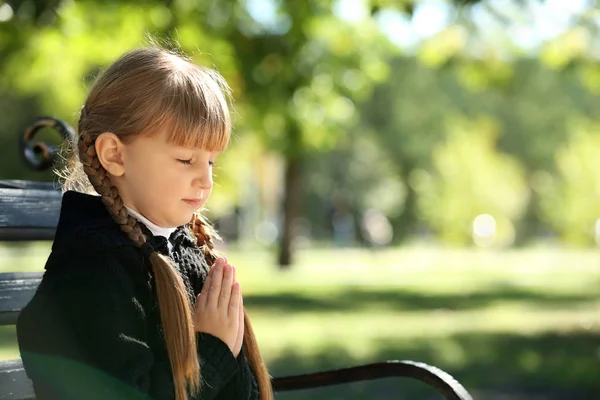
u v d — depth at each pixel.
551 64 16.08
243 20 14.34
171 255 2.39
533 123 48.88
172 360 2.17
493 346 12.05
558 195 47.94
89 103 2.32
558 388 8.91
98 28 13.24
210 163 2.35
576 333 13.54
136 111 2.24
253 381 2.52
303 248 54.19
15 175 31.56
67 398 2.12
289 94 14.87
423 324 14.90
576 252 46.62
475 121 46.84
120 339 2.11
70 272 2.17
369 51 18.98
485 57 16.14
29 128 3.28
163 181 2.26
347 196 53.91
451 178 45.84
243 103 15.44
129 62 2.30
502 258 40.56
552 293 21.14
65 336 2.13
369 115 43.53
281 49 14.39
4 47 12.58
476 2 11.88
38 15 11.18
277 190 60.62
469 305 18.27
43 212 3.01
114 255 2.19
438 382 2.73
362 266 33.44
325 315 16.28
